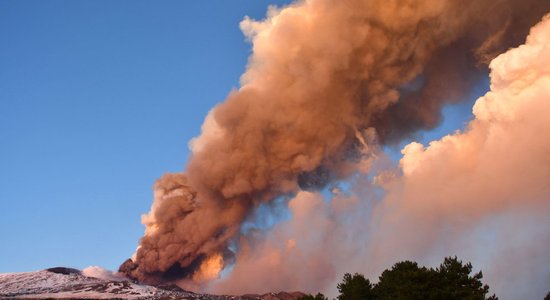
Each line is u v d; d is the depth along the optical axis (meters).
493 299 61.22
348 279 73.56
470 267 63.53
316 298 72.81
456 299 57.94
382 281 69.75
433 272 61.22
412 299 58.09
